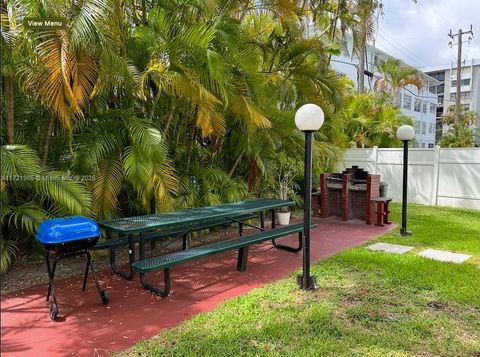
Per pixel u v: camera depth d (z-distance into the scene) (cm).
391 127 1284
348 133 1295
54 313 306
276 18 680
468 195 954
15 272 423
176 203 549
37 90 385
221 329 286
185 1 505
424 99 3150
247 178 769
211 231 653
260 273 432
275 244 551
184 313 321
